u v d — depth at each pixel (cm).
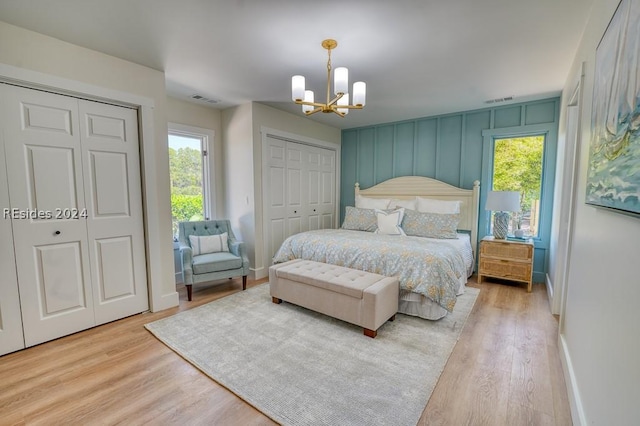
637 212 87
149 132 284
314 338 240
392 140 500
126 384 186
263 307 305
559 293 283
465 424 152
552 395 173
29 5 184
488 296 335
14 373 197
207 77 305
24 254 225
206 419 157
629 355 94
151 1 181
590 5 181
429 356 214
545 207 375
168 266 306
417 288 262
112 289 272
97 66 249
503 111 401
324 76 301
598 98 144
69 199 245
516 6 184
